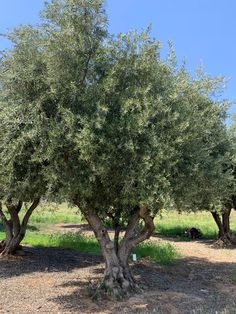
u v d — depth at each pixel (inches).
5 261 505.0
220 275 461.1
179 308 321.7
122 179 303.1
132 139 295.0
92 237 705.0
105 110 287.4
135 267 473.7
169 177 309.7
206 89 390.9
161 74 333.7
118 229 398.9
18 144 294.0
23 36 325.1
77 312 308.7
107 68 320.2
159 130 304.7
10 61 319.3
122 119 294.0
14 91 316.2
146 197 293.9
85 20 315.9
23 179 319.0
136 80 323.0
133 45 323.6
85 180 303.3
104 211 377.1
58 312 307.7
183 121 307.4
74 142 288.2
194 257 590.2
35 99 309.1
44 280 414.0
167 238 829.8
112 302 333.1
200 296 362.0
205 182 354.6
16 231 538.0
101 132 293.1
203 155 337.1
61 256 553.9
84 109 303.0
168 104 315.9
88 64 322.0
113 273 351.9
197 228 904.9
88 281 407.8
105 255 358.3
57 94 304.5
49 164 307.3
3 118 301.9
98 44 320.5
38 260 519.2
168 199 293.0
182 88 332.8
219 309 322.3
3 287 382.6
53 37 308.0
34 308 317.4
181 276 449.4
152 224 364.8
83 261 522.9
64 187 302.8
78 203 342.3
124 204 335.6
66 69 308.3
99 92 303.1
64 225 1048.2
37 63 316.2
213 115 402.6
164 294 356.8
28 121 299.0
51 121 294.4
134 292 354.9
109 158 292.7
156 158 290.4
